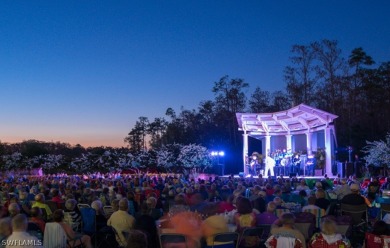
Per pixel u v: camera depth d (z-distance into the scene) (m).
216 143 67.62
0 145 65.44
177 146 52.22
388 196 18.41
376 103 60.69
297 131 39.75
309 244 8.95
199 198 13.41
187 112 76.69
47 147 74.25
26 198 15.64
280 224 9.46
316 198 14.56
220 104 70.06
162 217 12.67
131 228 11.09
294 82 62.44
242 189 17.38
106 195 17.14
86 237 11.04
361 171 37.44
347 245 8.80
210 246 9.55
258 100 69.00
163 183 24.92
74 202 12.73
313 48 61.81
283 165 37.41
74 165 52.34
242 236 10.25
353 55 61.19
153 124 89.81
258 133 40.88
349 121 58.31
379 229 9.41
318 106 61.50
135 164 50.25
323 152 35.78
